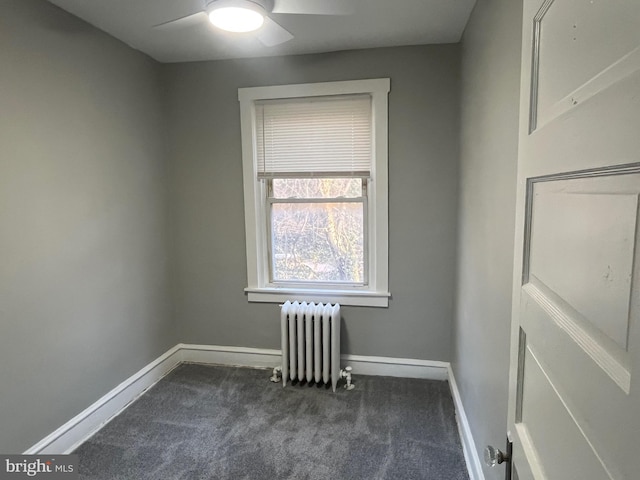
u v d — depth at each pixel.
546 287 0.75
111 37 2.43
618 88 0.47
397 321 2.88
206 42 2.53
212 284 3.11
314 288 3.00
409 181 2.73
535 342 0.80
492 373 1.55
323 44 2.58
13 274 1.83
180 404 2.58
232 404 2.57
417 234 2.77
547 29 0.76
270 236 3.04
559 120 0.68
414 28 2.34
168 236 3.07
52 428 2.05
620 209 0.47
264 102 2.85
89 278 2.29
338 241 2.95
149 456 2.07
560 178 0.67
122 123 2.54
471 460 1.92
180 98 2.95
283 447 2.14
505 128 1.39
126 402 2.58
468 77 2.19
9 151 1.80
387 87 2.66
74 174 2.17
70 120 2.13
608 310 0.50
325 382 2.74
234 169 2.95
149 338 2.85
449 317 2.81
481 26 1.83
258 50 2.67
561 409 0.65
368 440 2.19
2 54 1.76
